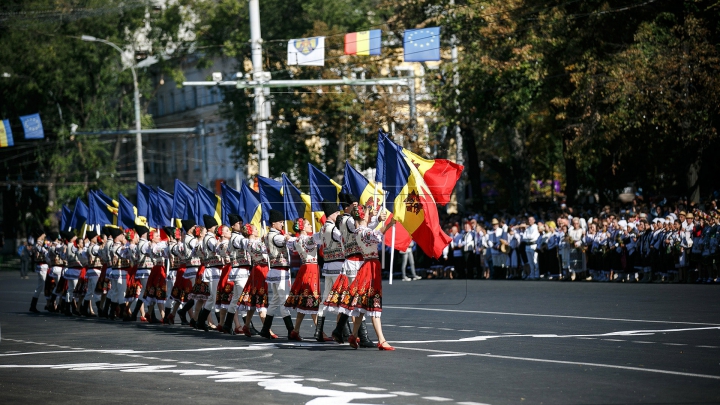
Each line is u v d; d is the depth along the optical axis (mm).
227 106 115438
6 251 150125
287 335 35656
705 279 53625
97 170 124438
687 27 61062
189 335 36688
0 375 26266
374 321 29281
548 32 68875
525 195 91688
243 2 114188
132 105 129250
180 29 128000
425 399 20453
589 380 22312
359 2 108562
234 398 21328
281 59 101812
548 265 63594
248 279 36031
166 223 48656
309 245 33156
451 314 40469
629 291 49094
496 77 73375
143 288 45062
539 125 92500
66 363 28609
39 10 119938
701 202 64938
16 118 125062
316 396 21234
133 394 22375
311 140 104875
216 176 145875
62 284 50750
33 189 132750
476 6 77188
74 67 120500
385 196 33719
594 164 81688
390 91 93750
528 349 28172
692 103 61188
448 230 73375
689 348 27547
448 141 88625
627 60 62906
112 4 122438
